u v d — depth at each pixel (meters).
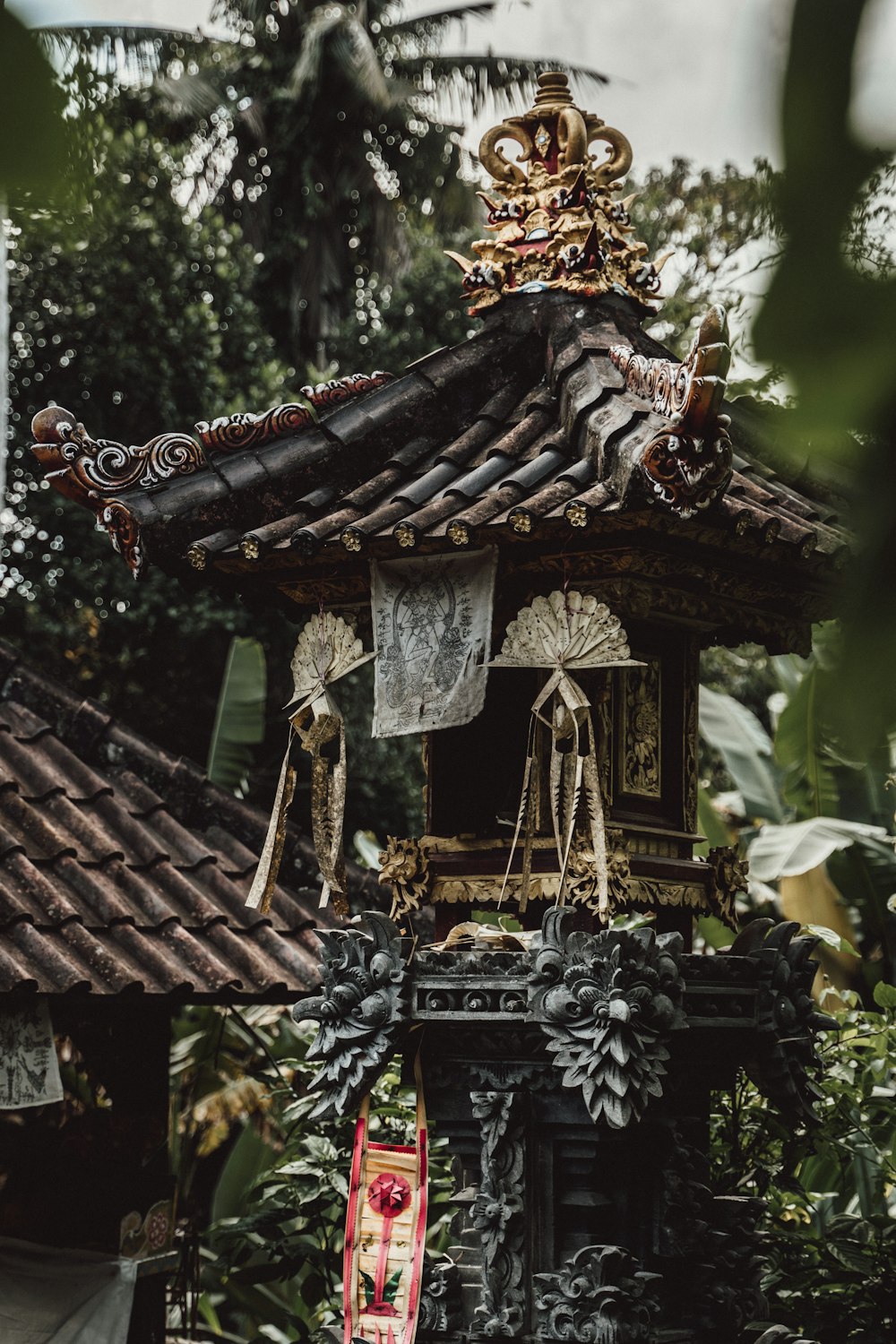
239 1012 7.72
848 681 0.80
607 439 3.18
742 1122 4.82
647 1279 3.37
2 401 2.67
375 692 3.52
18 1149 5.56
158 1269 5.67
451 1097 3.59
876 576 0.78
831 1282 4.62
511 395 3.75
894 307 0.73
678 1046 3.57
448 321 14.09
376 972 3.51
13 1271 5.36
